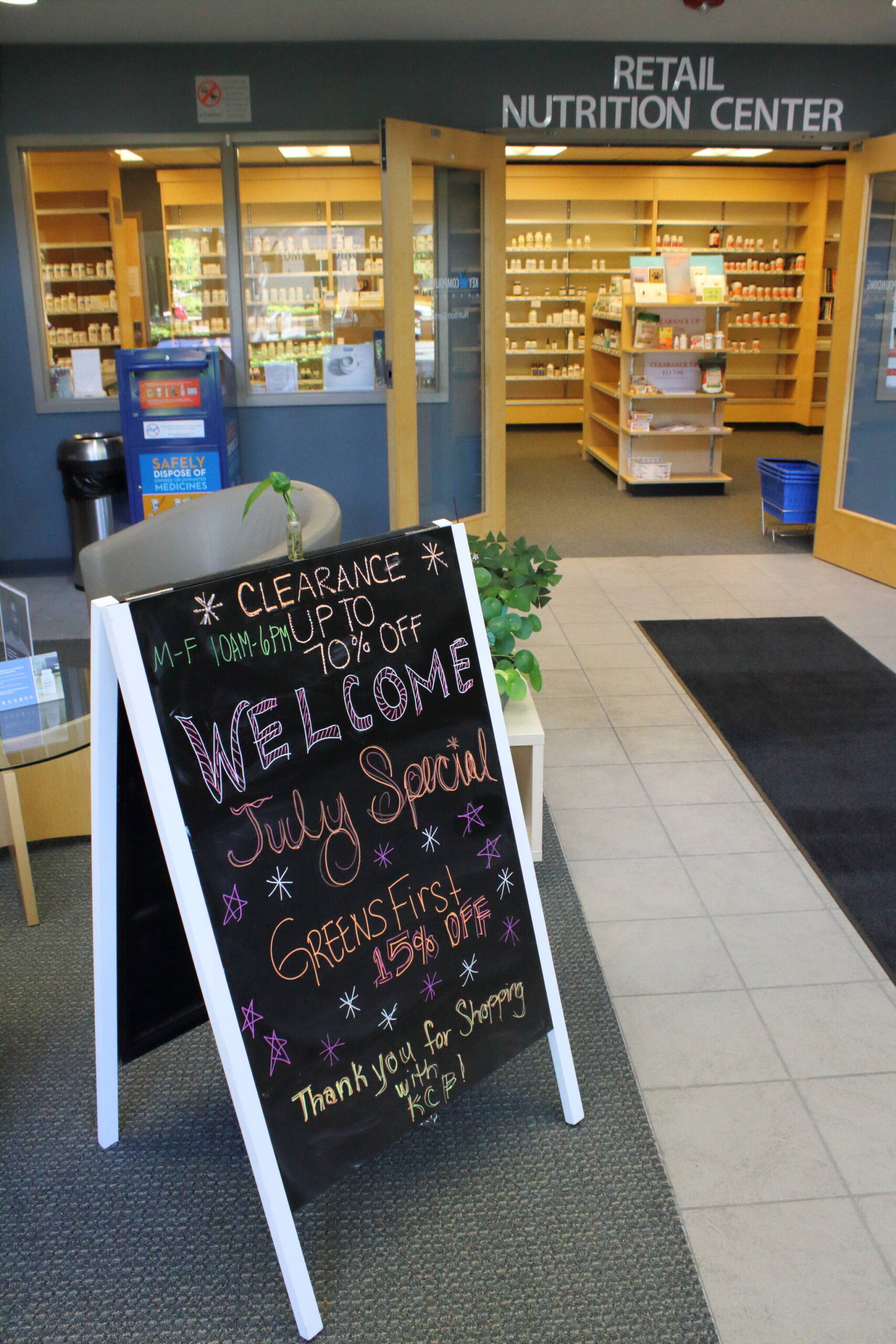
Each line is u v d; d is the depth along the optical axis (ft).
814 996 8.07
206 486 17.85
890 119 18.84
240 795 5.35
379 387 20.20
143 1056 7.52
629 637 16.38
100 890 5.97
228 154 18.75
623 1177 6.40
